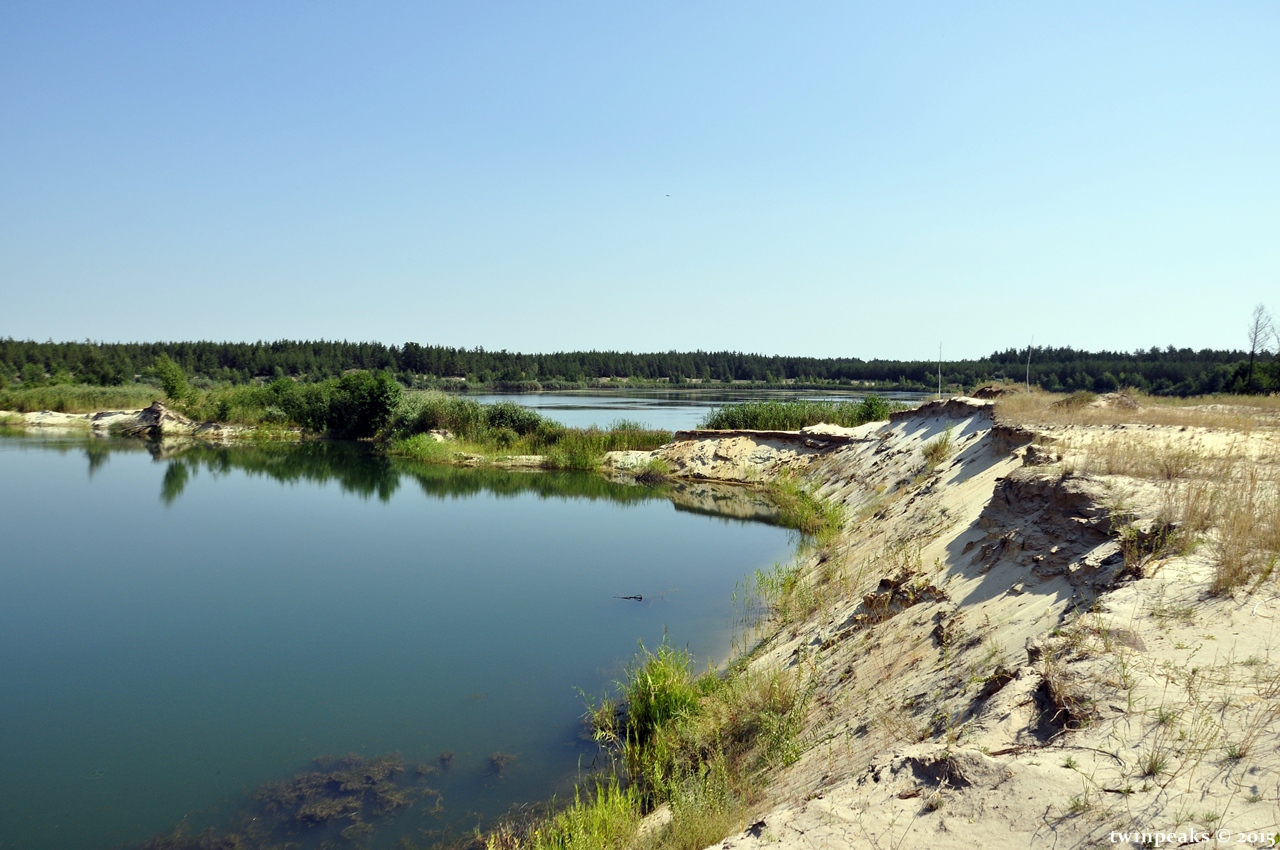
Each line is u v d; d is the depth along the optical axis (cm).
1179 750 473
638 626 1430
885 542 1516
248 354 11956
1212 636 592
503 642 1362
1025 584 865
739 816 686
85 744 1009
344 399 5084
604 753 956
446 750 977
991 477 1453
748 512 2661
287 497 2925
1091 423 1636
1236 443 1280
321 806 851
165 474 3434
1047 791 471
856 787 562
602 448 3859
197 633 1436
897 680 825
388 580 1789
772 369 15550
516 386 12900
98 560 1981
